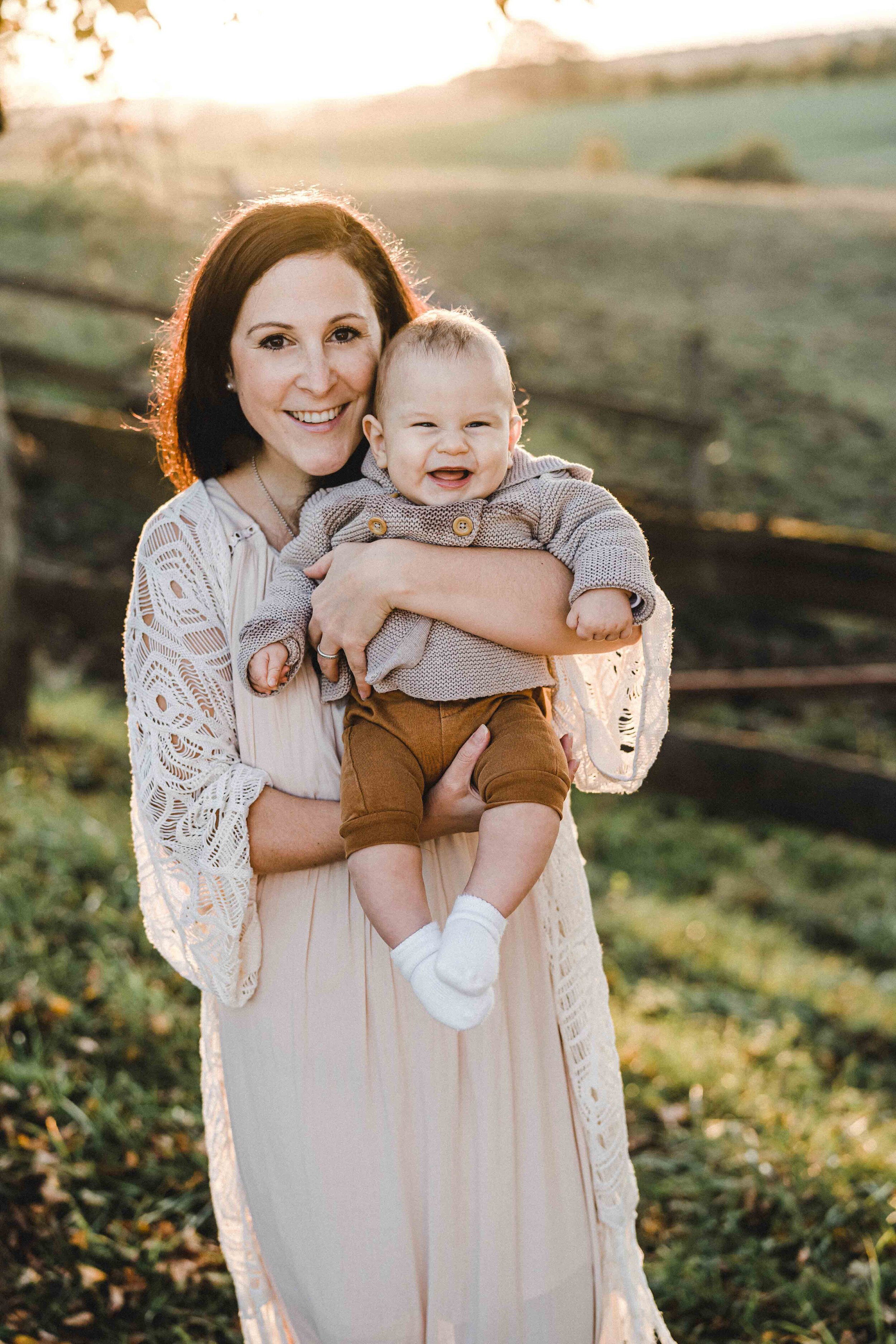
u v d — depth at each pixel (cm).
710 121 3500
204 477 207
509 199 2155
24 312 1270
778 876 678
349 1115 190
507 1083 193
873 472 1251
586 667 212
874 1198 335
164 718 185
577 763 211
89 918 434
